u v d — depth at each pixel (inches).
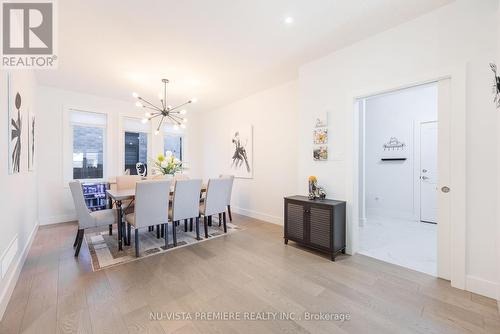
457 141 77.9
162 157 150.4
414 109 175.5
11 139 75.4
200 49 108.4
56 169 166.1
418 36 86.7
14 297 73.6
